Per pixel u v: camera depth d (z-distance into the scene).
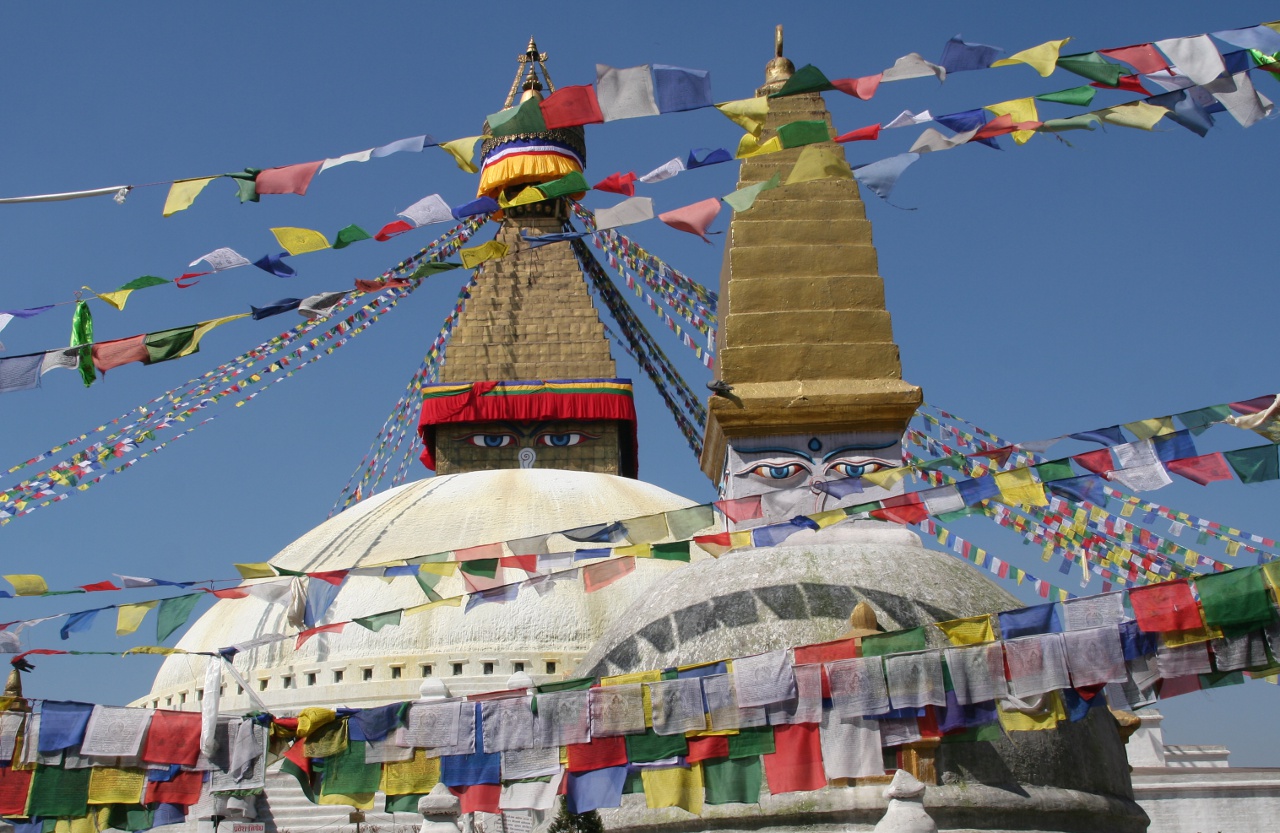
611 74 10.02
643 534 12.31
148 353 11.66
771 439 14.12
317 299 11.90
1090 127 10.54
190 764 11.47
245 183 10.85
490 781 11.11
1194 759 26.66
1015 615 10.84
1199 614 10.53
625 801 12.41
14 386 11.41
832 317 14.40
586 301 34.06
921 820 10.60
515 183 35.94
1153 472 10.98
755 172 15.11
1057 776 12.06
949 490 11.48
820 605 12.59
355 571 12.72
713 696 10.98
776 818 11.48
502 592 12.51
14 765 11.18
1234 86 10.27
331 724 11.51
